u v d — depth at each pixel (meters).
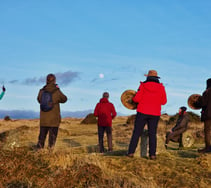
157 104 7.04
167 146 12.99
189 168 6.48
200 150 8.41
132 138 7.10
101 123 10.31
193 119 24.53
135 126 7.10
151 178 5.98
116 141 14.48
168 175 6.14
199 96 8.52
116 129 22.61
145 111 6.98
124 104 7.70
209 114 8.11
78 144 13.23
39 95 8.27
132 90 7.69
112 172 6.09
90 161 6.38
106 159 6.83
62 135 17.48
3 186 4.94
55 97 8.09
